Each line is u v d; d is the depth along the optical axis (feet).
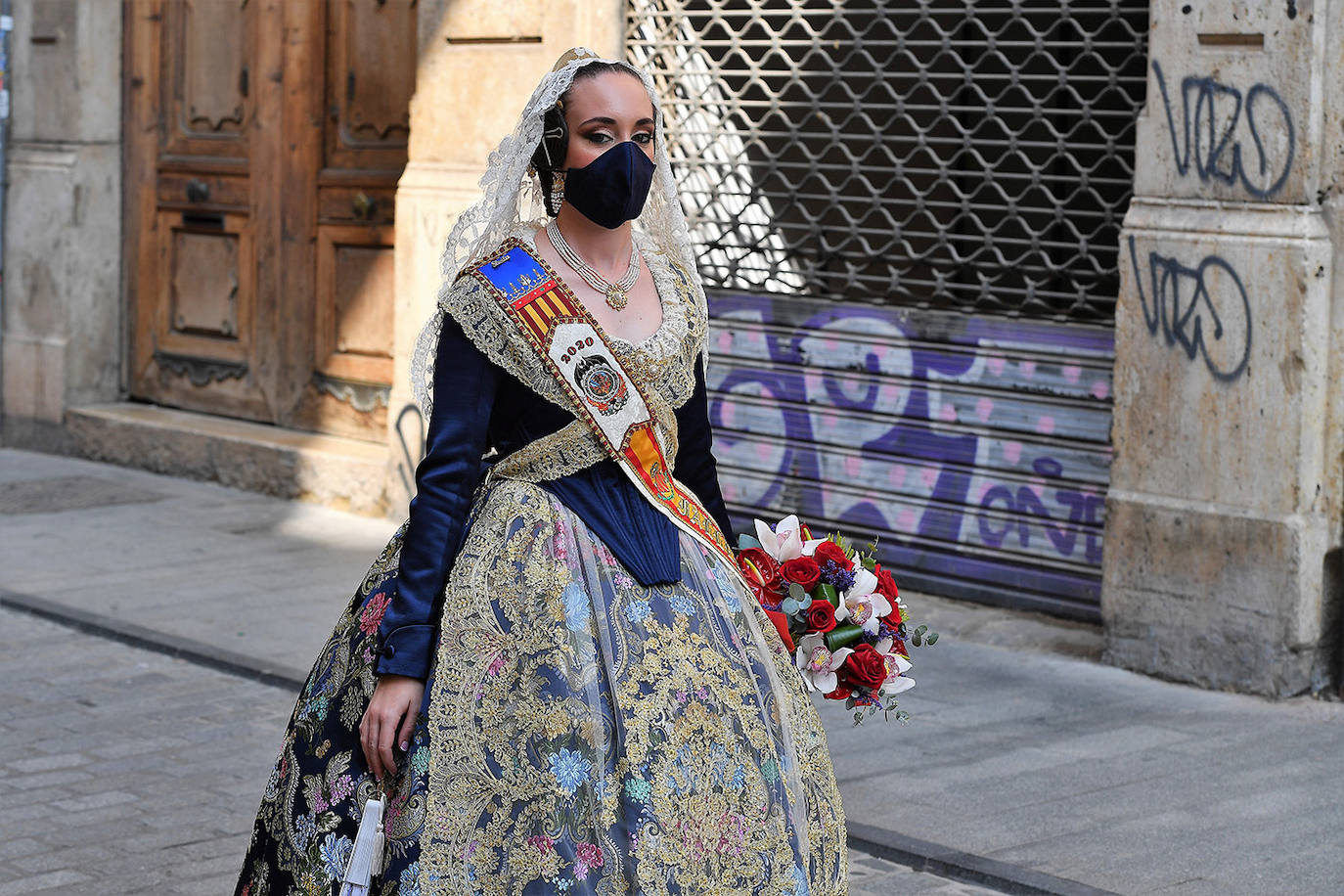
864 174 27.76
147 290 36.55
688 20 26.71
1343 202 19.80
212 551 27.94
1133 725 19.43
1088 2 27.20
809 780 9.94
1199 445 20.75
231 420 35.09
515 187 9.63
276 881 9.61
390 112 31.68
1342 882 14.73
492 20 28.17
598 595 9.30
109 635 22.94
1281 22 19.72
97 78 36.06
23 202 36.96
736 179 26.94
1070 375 23.20
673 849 9.00
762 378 26.53
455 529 9.30
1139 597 21.42
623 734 9.07
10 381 37.63
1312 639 20.34
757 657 9.84
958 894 14.67
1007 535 24.04
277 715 19.74
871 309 25.22
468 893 8.95
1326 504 20.35
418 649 9.13
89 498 31.99
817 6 28.07
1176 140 20.76
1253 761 18.13
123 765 17.79
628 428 9.62
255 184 33.99
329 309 32.94
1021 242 23.50
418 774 9.08
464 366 9.45
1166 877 14.75
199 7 34.81
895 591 10.90
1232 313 20.29
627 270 10.00
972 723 19.47
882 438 25.27
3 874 14.74
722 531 10.54
